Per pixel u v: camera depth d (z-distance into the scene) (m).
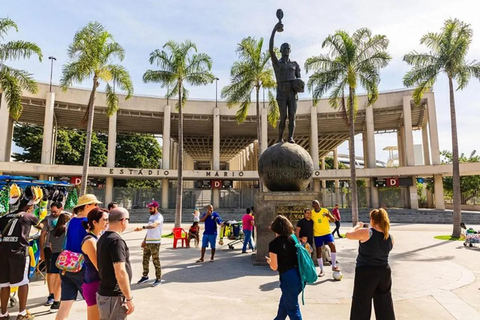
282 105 9.23
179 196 18.44
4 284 4.61
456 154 16.28
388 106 32.41
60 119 34.78
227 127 37.94
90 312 3.36
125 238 15.19
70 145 38.06
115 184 44.03
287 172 8.33
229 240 14.29
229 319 4.54
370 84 18.64
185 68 20.08
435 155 30.03
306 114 34.31
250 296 5.66
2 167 27.11
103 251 3.06
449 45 16.88
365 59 18.91
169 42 20.09
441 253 10.87
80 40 17.84
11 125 30.39
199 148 50.41
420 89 18.23
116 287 3.03
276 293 5.83
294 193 8.34
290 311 3.66
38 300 5.63
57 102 30.58
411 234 17.11
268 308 5.01
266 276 7.15
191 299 5.48
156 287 6.30
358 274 3.73
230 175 33.22
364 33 19.31
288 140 9.23
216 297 5.60
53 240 5.20
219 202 33.97
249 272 7.54
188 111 34.12
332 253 6.96
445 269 8.10
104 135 44.31
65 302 4.03
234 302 5.31
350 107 19.44
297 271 3.77
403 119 34.19
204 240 9.04
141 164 43.97
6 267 4.60
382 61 18.66
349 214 30.11
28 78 16.23
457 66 16.62
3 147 27.27
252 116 35.09
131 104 32.66
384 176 31.97
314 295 5.68
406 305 5.21
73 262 3.99
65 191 11.72
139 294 5.82
